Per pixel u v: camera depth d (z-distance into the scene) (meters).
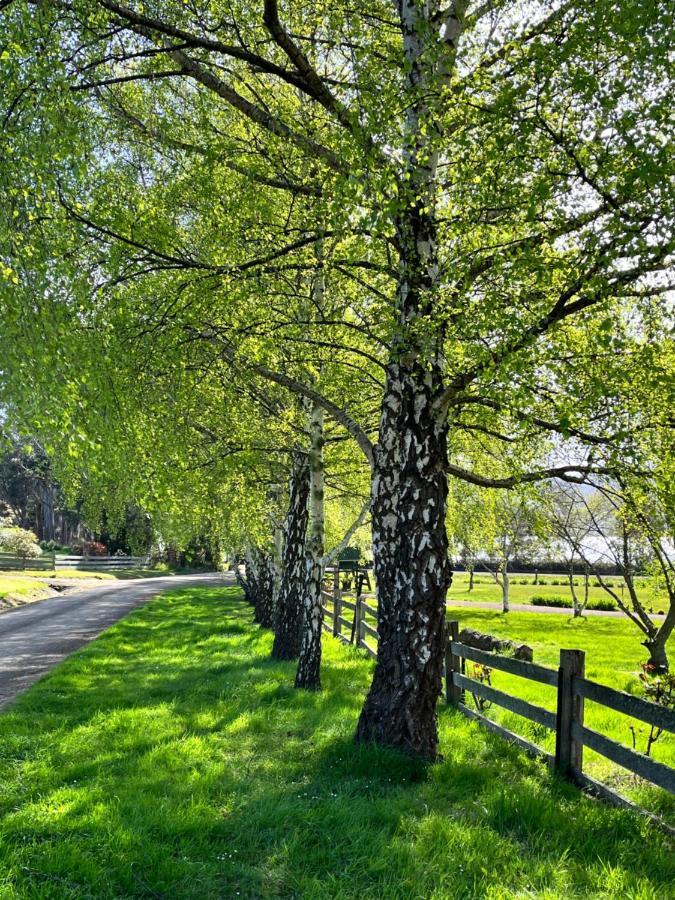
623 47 4.08
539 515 9.05
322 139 6.53
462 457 10.26
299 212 6.85
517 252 4.79
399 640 6.23
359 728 6.41
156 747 6.65
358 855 4.25
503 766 6.10
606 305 4.44
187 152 6.93
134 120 7.04
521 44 5.00
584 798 5.30
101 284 6.23
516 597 40.03
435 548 6.25
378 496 6.52
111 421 5.90
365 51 5.55
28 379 4.99
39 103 4.97
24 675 11.62
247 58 5.58
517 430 7.06
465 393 6.40
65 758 6.42
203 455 9.33
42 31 5.03
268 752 6.60
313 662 9.96
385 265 6.27
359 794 5.28
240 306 7.14
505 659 7.14
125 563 57.88
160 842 4.46
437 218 6.02
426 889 3.80
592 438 6.34
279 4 6.51
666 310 5.33
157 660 13.13
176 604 28.97
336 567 21.28
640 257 4.33
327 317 7.73
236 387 8.84
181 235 7.45
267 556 20.00
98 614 23.28
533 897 3.67
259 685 10.20
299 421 11.01
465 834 4.46
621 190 4.12
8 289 4.94
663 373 5.26
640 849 4.30
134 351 6.50
